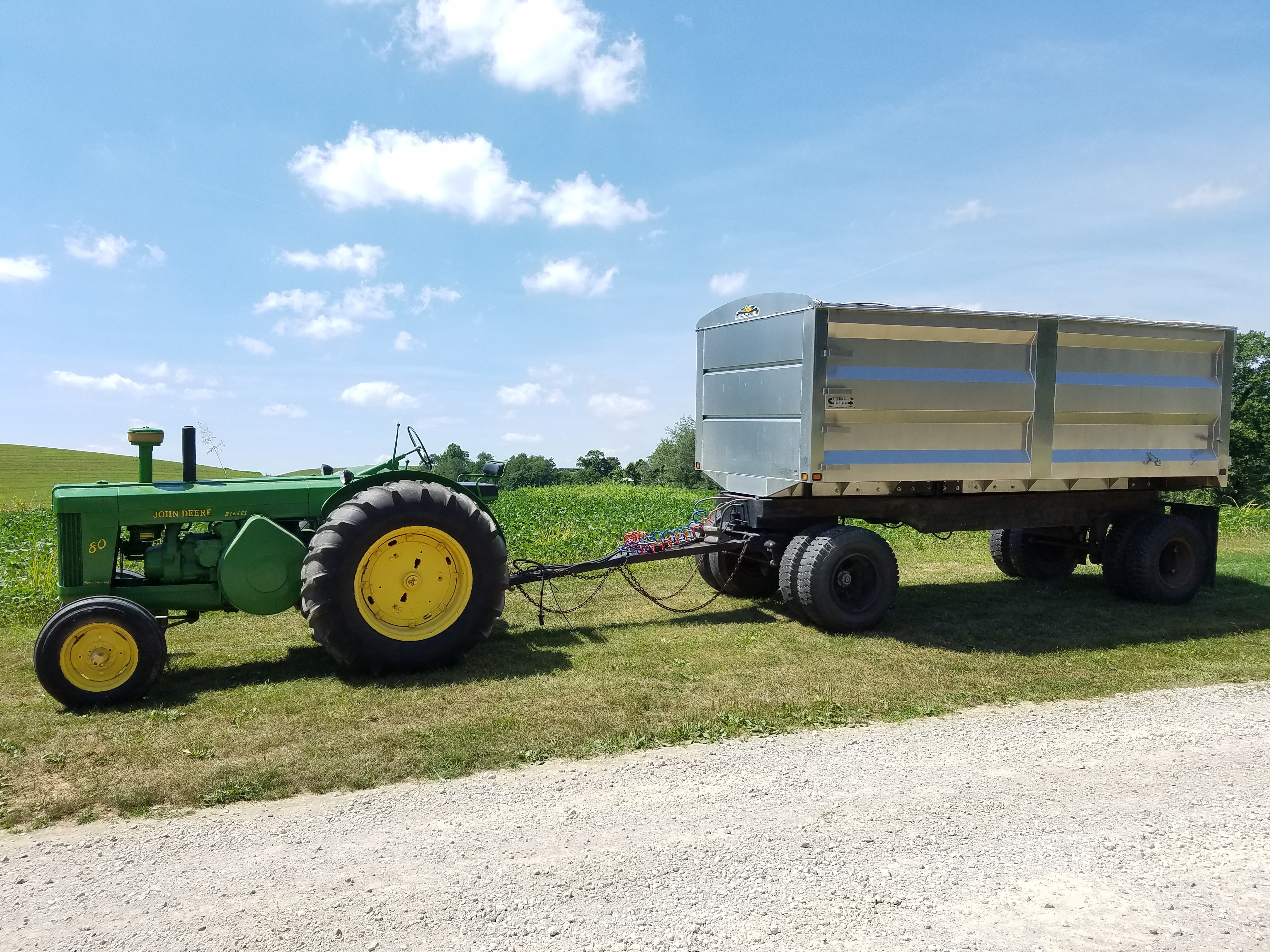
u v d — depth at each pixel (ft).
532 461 140.67
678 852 11.04
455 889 10.08
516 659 20.53
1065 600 28.04
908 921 9.41
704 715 16.46
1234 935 9.22
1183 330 26.45
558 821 12.00
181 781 13.12
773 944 8.93
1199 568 27.71
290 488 20.40
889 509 24.52
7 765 13.79
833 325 22.20
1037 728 16.22
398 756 14.24
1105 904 9.85
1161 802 12.82
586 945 8.91
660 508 62.80
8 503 78.23
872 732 15.93
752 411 25.14
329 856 10.98
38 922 9.41
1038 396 24.61
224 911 9.62
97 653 16.72
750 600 27.99
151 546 19.93
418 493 19.30
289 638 22.90
